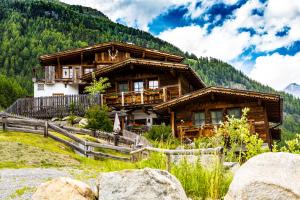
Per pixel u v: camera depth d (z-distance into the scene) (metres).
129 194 6.95
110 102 33.22
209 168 8.87
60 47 146.88
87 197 7.36
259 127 26.14
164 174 7.36
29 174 12.77
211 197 8.20
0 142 17.45
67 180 7.46
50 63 41.50
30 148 17.11
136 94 32.84
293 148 11.17
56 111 32.03
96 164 16.72
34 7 178.88
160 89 32.50
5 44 140.50
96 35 170.62
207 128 26.11
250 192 6.66
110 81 35.03
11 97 97.06
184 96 27.59
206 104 27.75
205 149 8.79
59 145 19.00
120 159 18.45
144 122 33.44
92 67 40.69
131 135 24.09
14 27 153.25
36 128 20.17
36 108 32.16
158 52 38.78
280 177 6.66
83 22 189.00
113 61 39.75
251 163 7.02
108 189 7.14
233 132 11.91
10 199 9.52
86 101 32.03
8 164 14.48
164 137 25.55
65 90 40.31
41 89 40.31
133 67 33.84
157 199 6.86
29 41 145.50
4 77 102.12
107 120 25.64
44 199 7.37
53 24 165.75
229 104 27.17
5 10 170.50
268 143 25.70
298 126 188.25
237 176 7.00
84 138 20.83
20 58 136.50
